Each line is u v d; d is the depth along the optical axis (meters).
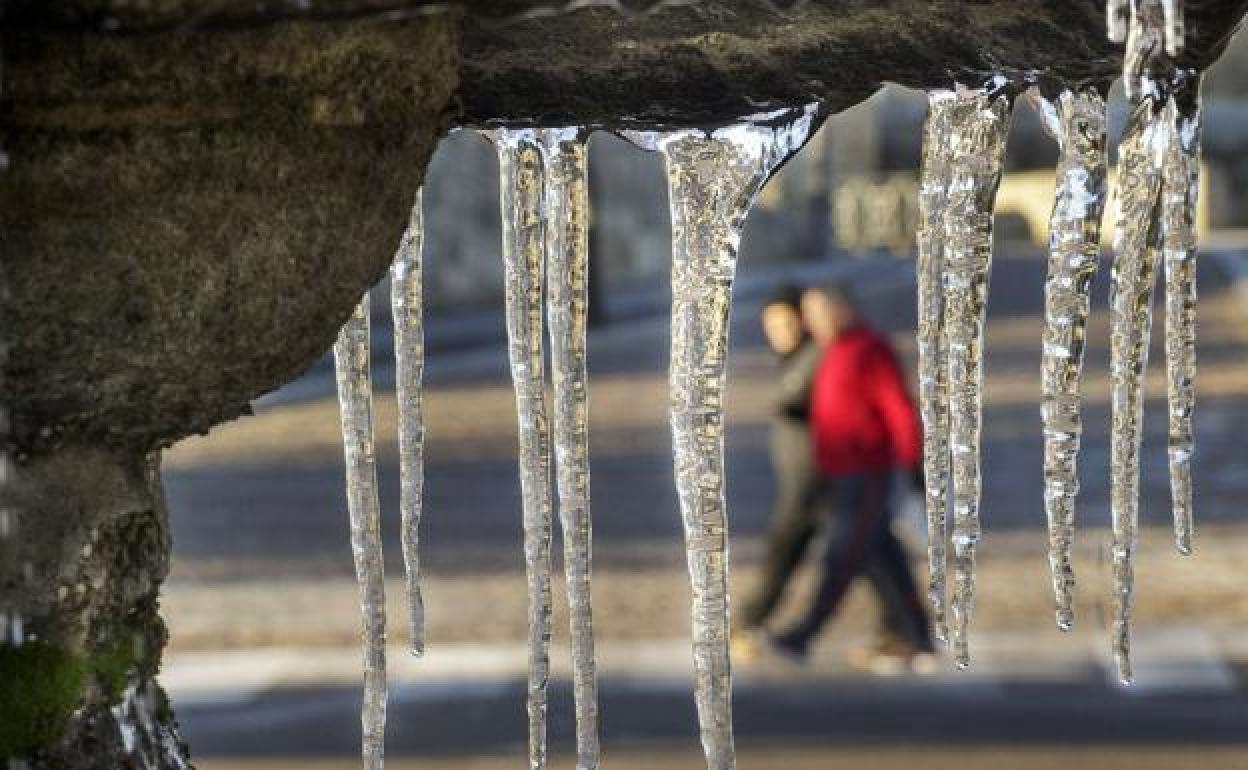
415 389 6.95
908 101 141.88
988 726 21.20
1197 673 23.16
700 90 5.67
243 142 4.64
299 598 28.64
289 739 21.14
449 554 31.81
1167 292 6.03
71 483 4.97
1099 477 37.41
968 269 6.17
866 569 24.05
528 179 6.44
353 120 4.77
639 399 52.25
